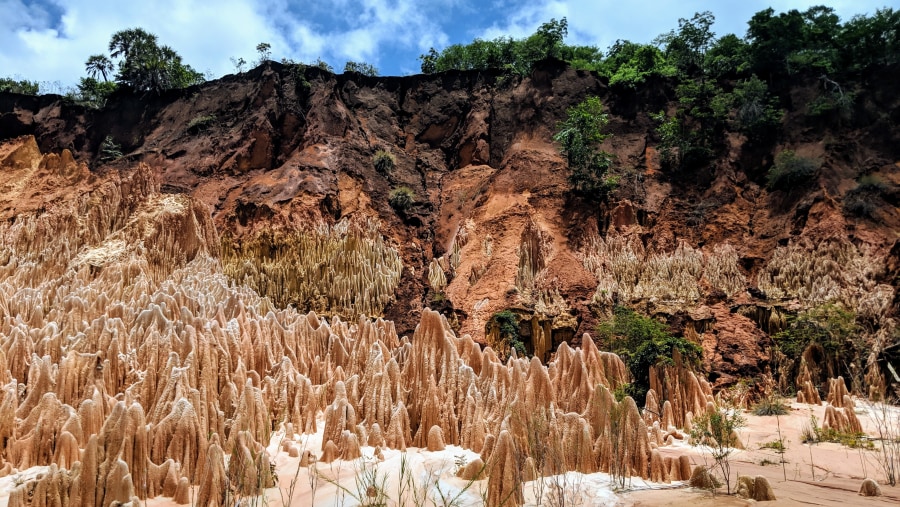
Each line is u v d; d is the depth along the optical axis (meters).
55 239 35.66
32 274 33.12
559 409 17.88
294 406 18.17
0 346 18.38
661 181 40.75
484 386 18.14
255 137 44.62
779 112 41.78
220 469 13.29
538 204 37.97
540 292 32.12
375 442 16.50
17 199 44.47
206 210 35.88
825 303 29.30
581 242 36.47
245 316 23.14
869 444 18.09
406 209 40.78
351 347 22.75
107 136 52.03
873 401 24.97
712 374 26.92
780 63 44.41
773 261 33.81
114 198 37.31
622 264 34.16
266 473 13.98
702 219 38.00
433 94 50.31
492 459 12.69
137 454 13.71
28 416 15.52
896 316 28.25
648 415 19.70
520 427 15.33
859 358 26.98
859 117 41.03
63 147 52.31
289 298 32.38
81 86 59.03
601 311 30.77
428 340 19.17
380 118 48.88
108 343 18.80
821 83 42.69
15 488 12.62
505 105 47.16
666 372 21.56
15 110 55.59
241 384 18.05
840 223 34.22
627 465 14.27
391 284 33.28
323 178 39.69
